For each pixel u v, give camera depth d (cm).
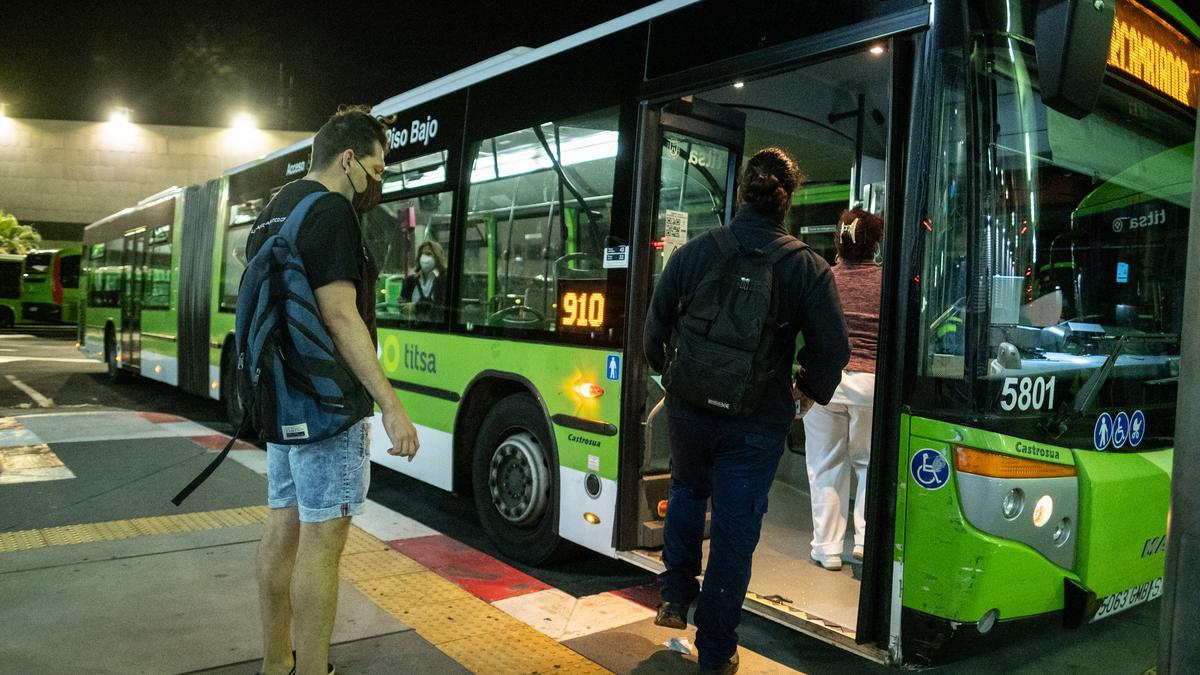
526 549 464
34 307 3212
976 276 284
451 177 543
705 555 418
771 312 300
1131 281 344
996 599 284
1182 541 201
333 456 266
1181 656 201
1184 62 370
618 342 405
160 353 1133
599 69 433
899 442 296
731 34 366
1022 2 292
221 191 956
